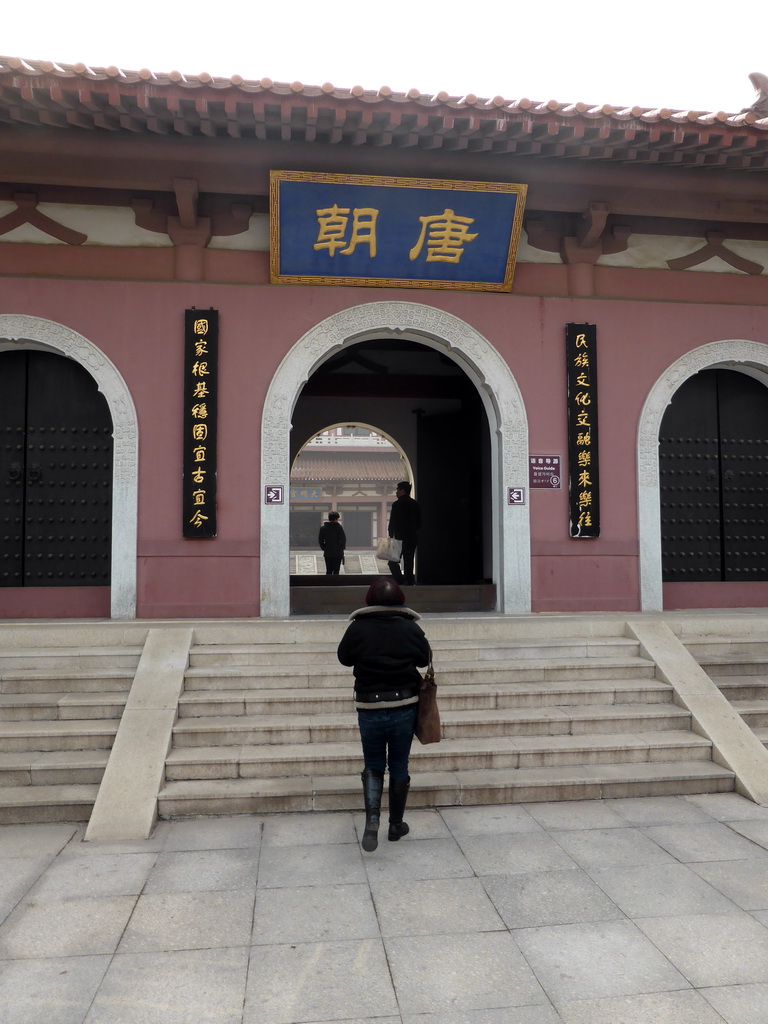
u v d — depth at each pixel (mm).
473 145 7289
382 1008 2766
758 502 9461
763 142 7289
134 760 4965
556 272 8680
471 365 8539
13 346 8094
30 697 5770
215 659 6320
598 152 7375
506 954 3129
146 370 7980
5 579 8086
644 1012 2740
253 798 4777
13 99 6438
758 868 3980
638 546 8586
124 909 3510
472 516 12664
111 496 8273
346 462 38688
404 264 8164
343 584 11273
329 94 6535
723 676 6641
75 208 7984
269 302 8188
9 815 4652
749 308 8969
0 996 2820
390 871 3934
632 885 3773
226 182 7688
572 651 6727
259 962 3064
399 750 4332
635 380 8695
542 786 5023
